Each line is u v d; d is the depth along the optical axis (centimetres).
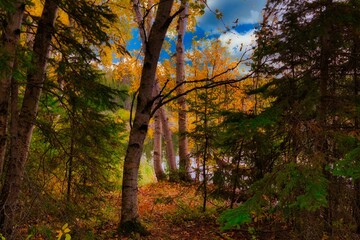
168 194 1292
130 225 757
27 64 509
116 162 943
